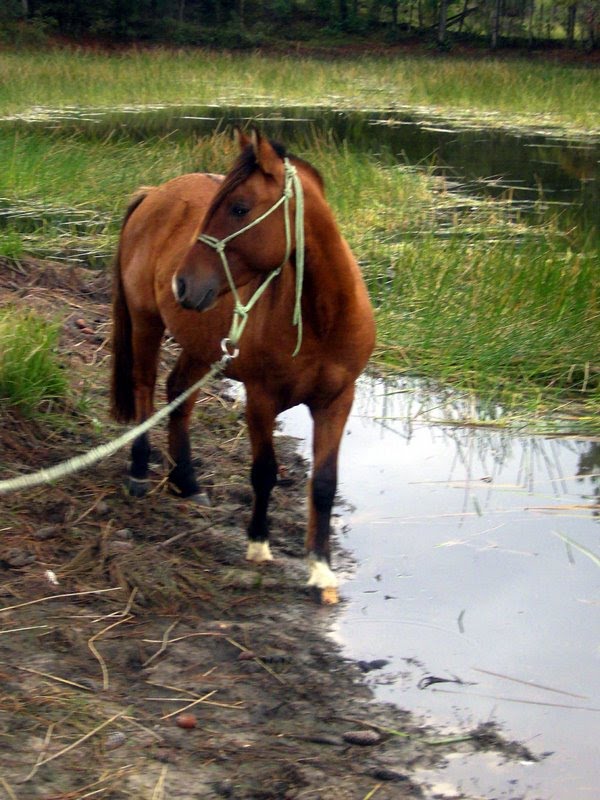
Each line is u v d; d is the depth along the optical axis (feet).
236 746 13.15
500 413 22.35
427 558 17.20
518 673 14.64
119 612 15.39
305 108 78.89
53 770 12.61
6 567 16.12
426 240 31.19
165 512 17.98
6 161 40.88
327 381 15.57
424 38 147.13
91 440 20.01
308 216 14.76
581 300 25.64
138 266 18.13
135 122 64.23
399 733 13.52
